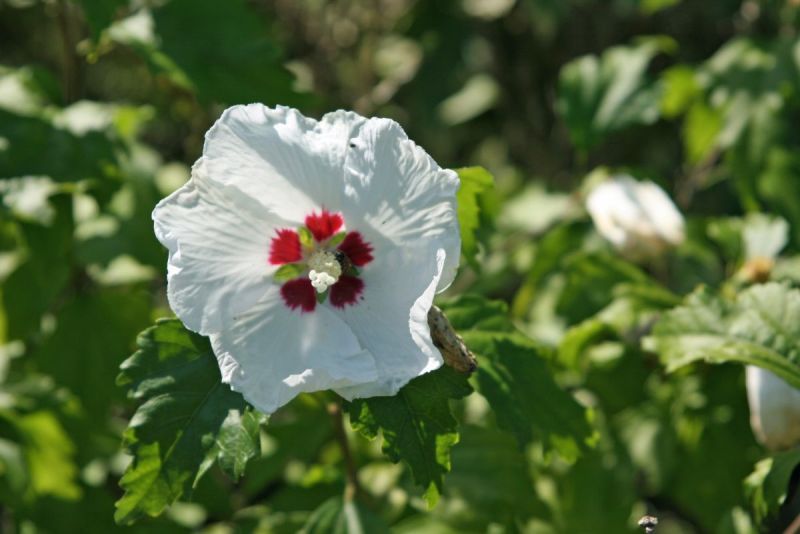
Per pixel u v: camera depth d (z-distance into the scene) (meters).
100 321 6.45
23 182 5.87
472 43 9.38
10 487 6.29
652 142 9.72
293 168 3.74
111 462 6.73
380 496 5.72
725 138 7.34
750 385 5.07
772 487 4.67
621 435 6.30
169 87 7.77
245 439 3.85
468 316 4.63
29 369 6.74
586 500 6.20
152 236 6.50
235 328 3.77
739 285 6.05
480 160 10.31
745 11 8.20
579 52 9.58
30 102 6.06
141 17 6.11
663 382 6.30
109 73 10.01
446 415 3.87
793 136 8.18
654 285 6.32
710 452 6.18
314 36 9.29
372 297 3.85
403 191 3.77
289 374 3.76
